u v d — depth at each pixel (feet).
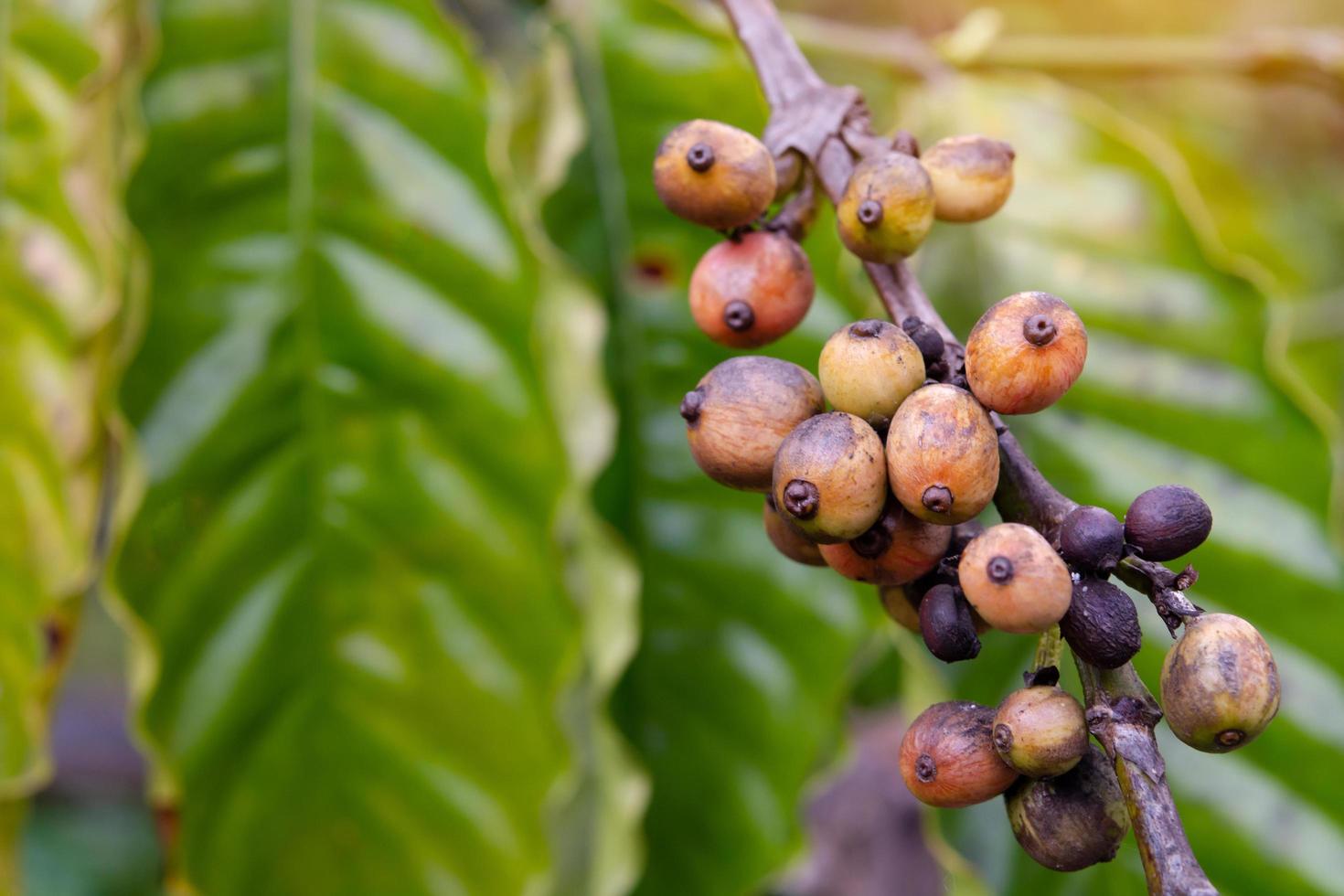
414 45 1.32
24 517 1.29
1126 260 1.44
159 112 1.30
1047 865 0.95
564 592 1.29
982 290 1.46
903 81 1.56
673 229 1.41
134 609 1.27
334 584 1.30
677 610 1.41
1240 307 1.42
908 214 0.99
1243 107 2.53
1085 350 0.95
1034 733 0.92
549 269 1.30
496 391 1.30
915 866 1.83
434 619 1.31
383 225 1.31
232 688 1.29
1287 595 1.37
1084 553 0.91
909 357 0.96
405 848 1.31
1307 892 1.33
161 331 1.29
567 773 1.30
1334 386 2.23
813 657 1.40
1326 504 1.38
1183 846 0.88
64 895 2.71
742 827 1.40
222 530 1.29
